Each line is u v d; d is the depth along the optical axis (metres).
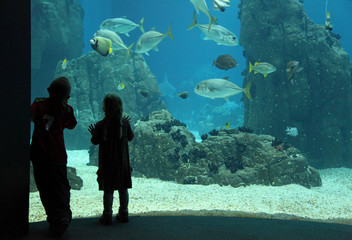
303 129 17.67
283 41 17.72
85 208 6.43
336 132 17.66
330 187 12.94
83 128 23.23
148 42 10.11
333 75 17.50
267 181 12.14
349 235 3.02
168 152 13.57
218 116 43.84
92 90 24.33
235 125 41.78
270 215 5.08
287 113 17.69
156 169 13.68
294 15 18.16
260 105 18.23
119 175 3.33
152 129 14.54
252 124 18.55
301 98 17.44
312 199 9.30
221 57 9.87
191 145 14.29
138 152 14.33
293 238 2.91
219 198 8.66
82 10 33.22
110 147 3.34
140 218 3.70
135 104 23.64
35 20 27.27
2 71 2.53
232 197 8.98
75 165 16.64
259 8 18.20
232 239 2.86
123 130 3.40
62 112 3.14
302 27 18.08
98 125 3.37
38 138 3.02
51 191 3.02
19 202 2.73
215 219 3.64
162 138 13.84
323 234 3.04
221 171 12.23
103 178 3.34
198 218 3.69
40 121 3.04
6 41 2.54
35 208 6.20
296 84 17.50
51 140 3.03
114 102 3.36
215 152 12.90
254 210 7.23
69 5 31.23
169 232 3.06
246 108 19.97
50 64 31.31
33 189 8.69
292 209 7.75
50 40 28.11
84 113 23.69
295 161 12.52
